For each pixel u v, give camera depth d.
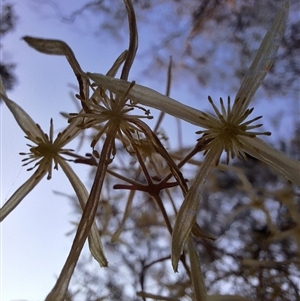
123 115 0.05
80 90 0.05
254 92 0.05
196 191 0.05
